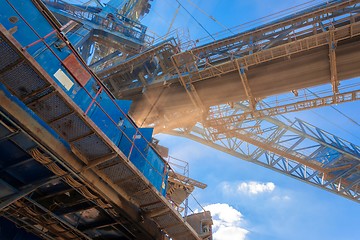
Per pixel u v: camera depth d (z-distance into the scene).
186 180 25.22
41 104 9.66
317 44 20.42
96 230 15.39
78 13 30.56
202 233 20.98
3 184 11.35
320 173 40.28
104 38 30.20
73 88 11.55
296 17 21.98
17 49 8.38
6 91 9.78
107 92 13.67
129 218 13.62
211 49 24.73
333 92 22.53
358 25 19.09
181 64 24.98
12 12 10.09
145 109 28.44
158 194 13.24
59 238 15.48
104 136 10.63
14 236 14.20
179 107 27.28
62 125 10.27
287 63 21.92
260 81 23.08
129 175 12.16
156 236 15.20
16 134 10.23
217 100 25.48
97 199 12.76
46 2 29.23
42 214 13.39
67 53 11.72
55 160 10.98
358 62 20.59
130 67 27.47
